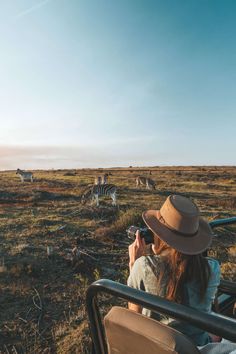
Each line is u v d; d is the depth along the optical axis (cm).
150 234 251
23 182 3319
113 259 966
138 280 221
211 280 219
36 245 1083
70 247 1070
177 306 157
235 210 1783
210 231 233
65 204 1897
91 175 4559
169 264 212
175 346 158
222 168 7162
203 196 2370
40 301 714
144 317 173
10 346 566
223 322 143
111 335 187
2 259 953
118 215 1495
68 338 570
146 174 4891
